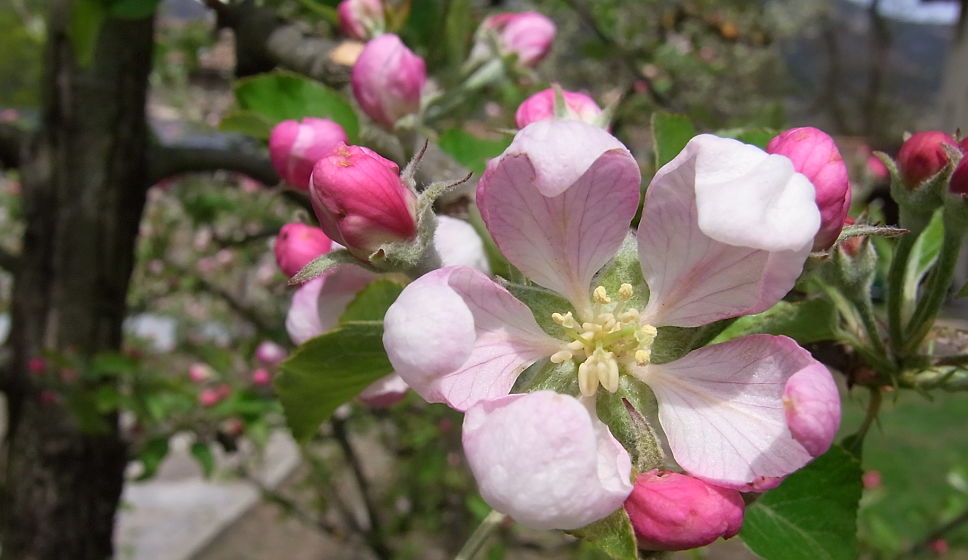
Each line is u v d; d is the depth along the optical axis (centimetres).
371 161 8
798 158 7
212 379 31
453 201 11
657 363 8
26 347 21
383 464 63
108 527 23
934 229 12
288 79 13
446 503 49
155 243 45
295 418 11
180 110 58
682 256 8
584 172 7
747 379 7
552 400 6
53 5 19
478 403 7
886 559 34
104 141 20
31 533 21
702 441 7
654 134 11
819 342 10
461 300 7
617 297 8
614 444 7
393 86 12
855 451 10
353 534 48
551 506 6
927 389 10
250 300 56
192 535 64
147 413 24
